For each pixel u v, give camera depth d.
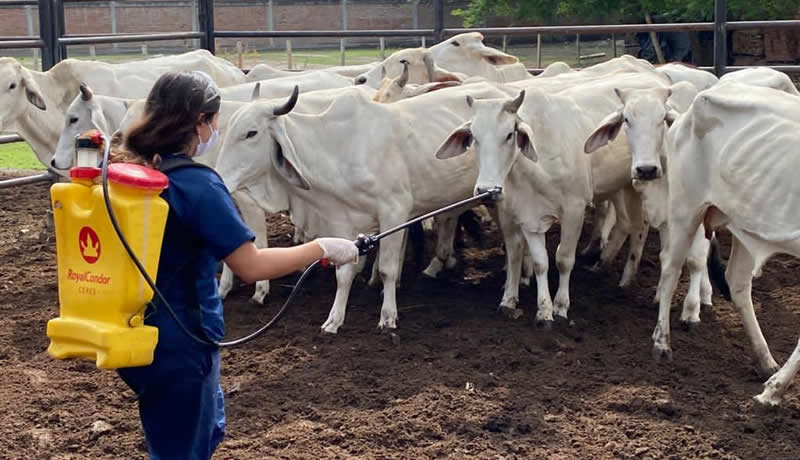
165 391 3.86
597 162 7.99
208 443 3.96
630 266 8.58
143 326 3.73
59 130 10.19
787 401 6.09
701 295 7.94
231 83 11.00
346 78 10.34
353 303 8.23
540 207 7.61
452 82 9.10
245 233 3.86
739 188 6.16
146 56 23.80
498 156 7.12
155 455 3.95
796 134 5.96
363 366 6.76
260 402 6.21
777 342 7.22
